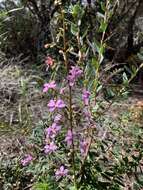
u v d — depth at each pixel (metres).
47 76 0.53
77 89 0.31
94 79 0.24
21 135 0.38
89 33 0.55
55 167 0.25
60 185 0.25
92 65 0.23
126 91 0.24
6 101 0.45
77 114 0.24
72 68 0.23
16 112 0.43
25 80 0.47
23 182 0.31
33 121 0.41
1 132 0.39
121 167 0.25
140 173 0.26
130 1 0.66
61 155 0.25
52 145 0.24
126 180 0.28
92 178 0.24
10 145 0.36
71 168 0.25
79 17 0.24
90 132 0.24
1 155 0.35
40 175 0.26
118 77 0.42
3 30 0.62
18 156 0.33
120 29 0.65
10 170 0.31
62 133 0.25
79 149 0.25
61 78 0.40
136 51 0.66
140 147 0.26
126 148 0.26
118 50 0.62
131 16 0.67
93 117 0.24
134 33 0.70
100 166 0.25
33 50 0.62
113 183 0.25
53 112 0.24
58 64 0.23
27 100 0.45
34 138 0.28
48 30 0.62
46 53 0.60
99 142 0.25
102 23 0.23
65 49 0.23
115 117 0.39
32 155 0.28
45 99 0.45
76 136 0.24
